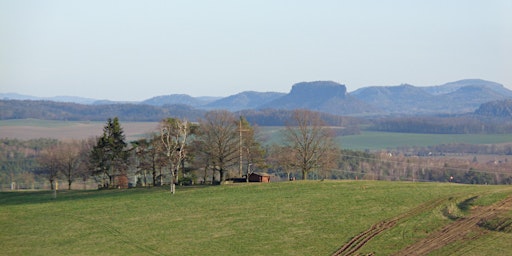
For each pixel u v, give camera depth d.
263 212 76.06
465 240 59.12
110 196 97.94
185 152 107.06
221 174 109.75
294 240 63.06
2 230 73.75
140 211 81.50
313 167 112.81
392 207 74.00
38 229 73.69
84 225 74.88
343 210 74.25
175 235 67.38
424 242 59.62
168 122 114.38
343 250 59.03
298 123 114.69
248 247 61.38
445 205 72.88
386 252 57.50
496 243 57.41
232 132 109.12
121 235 68.56
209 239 65.00
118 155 116.81
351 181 99.69
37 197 106.19
